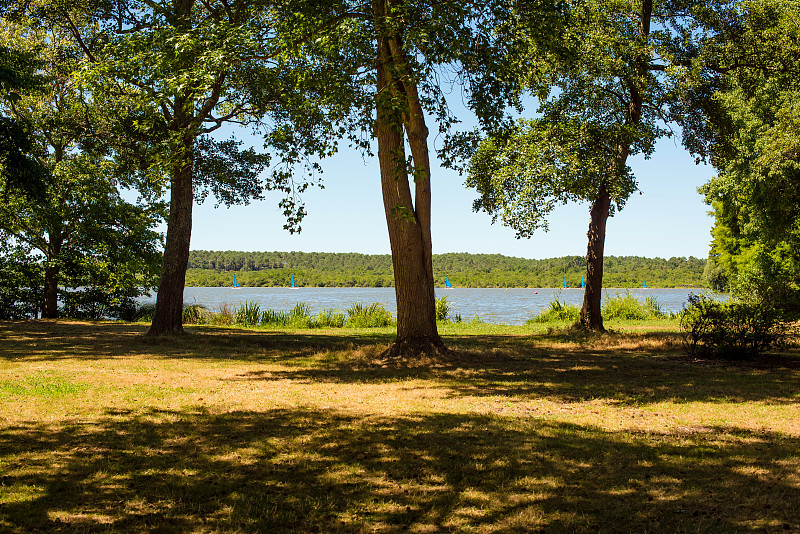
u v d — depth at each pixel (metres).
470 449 5.65
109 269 28.56
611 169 17.03
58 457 5.38
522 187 18.12
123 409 7.51
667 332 19.34
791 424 6.63
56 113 20.89
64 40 20.42
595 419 6.95
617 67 16.67
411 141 12.40
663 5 18.34
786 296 13.37
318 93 11.95
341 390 9.05
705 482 4.69
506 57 12.27
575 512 4.11
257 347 15.38
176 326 18.22
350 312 27.25
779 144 20.69
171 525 3.89
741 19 17.38
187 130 13.48
